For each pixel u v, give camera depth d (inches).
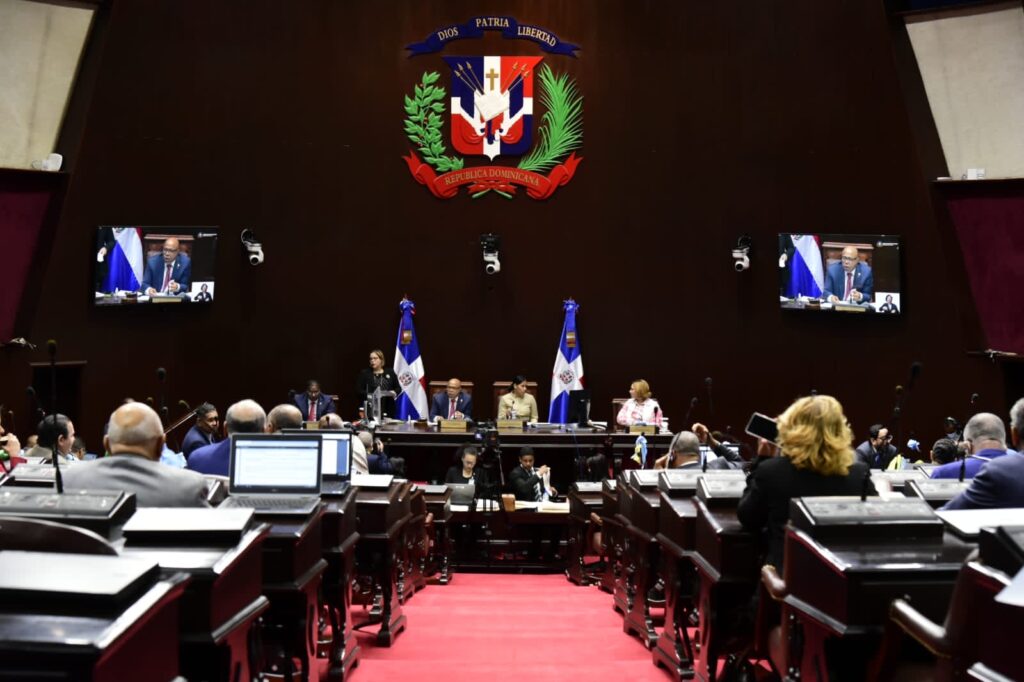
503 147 580.7
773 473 169.6
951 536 145.6
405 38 579.2
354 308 576.1
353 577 254.8
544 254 583.2
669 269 579.2
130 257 546.3
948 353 559.5
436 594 350.9
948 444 312.2
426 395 577.6
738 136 576.4
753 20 575.8
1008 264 546.6
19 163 527.8
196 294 555.5
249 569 144.6
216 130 565.9
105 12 545.0
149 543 137.9
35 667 91.3
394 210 580.1
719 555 183.0
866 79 569.0
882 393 564.7
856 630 132.7
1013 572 105.5
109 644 91.9
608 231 581.9
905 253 564.4
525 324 582.6
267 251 569.9
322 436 218.2
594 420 579.2
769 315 573.6
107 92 548.7
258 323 567.8
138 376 551.5
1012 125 546.9
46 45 530.9
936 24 559.8
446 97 581.9
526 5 580.7
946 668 114.0
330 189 575.5
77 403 542.6
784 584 152.9
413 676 212.2
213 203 564.7
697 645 213.2
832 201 571.2
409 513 301.6
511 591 367.2
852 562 135.0
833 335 568.7
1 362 514.9
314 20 575.5
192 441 308.7
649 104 580.1
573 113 581.0
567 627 277.0
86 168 540.7
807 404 171.3
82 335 540.4
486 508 454.0
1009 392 552.4
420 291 580.7
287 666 177.2
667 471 231.8
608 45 581.3
